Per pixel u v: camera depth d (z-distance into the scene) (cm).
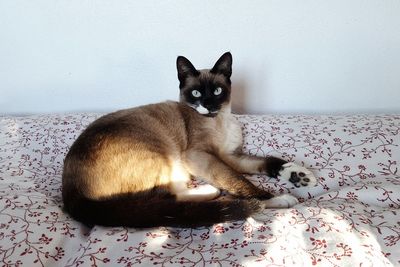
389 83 95
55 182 81
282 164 79
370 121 88
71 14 92
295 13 89
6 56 96
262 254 60
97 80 99
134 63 96
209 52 94
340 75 95
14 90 100
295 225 65
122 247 63
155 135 79
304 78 96
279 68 95
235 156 85
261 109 100
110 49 95
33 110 103
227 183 77
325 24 90
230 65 85
